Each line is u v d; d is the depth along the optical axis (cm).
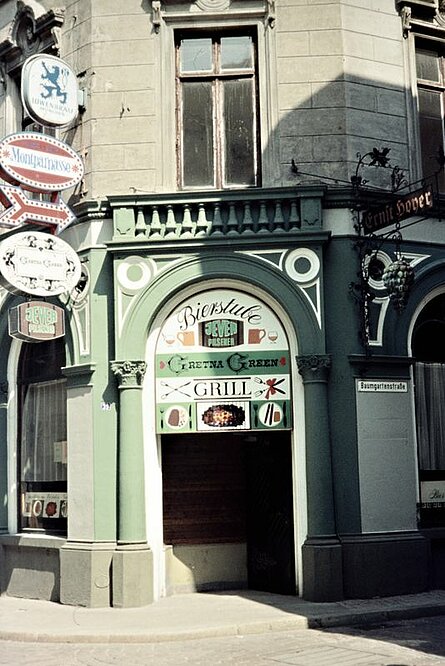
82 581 1317
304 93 1397
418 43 1509
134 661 963
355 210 1364
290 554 1353
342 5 1417
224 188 1413
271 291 1333
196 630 1091
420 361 1430
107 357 1363
